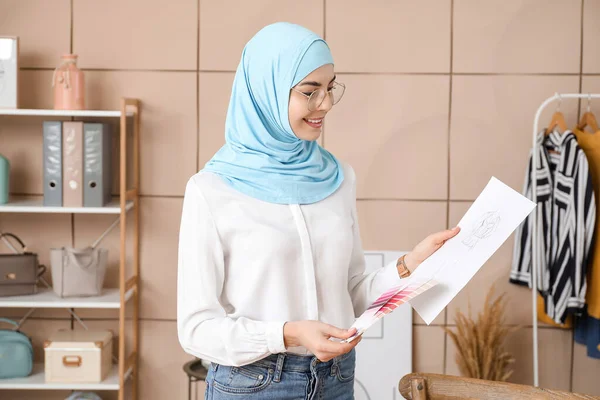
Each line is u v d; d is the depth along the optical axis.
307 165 1.76
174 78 3.25
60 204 3.05
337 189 1.79
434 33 3.20
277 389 1.61
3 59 3.08
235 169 1.72
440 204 3.26
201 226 1.65
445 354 3.27
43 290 3.23
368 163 3.26
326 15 3.21
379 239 3.28
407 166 3.26
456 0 3.19
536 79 3.21
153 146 3.27
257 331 1.55
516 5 3.19
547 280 3.04
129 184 3.32
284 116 1.68
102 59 3.24
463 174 3.25
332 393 1.67
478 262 1.58
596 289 3.02
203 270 1.63
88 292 3.10
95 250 3.11
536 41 3.20
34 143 3.28
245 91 1.77
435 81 3.22
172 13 3.22
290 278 1.67
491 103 3.22
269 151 1.73
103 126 3.07
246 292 1.65
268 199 1.68
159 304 3.31
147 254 3.29
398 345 3.23
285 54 1.66
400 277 1.74
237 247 1.66
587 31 3.19
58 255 3.07
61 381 3.03
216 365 1.67
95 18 3.23
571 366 3.26
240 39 3.23
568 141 2.96
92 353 3.03
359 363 3.23
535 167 2.96
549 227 3.03
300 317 1.68
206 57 3.24
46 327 3.33
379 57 3.22
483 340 3.02
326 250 1.70
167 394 3.34
